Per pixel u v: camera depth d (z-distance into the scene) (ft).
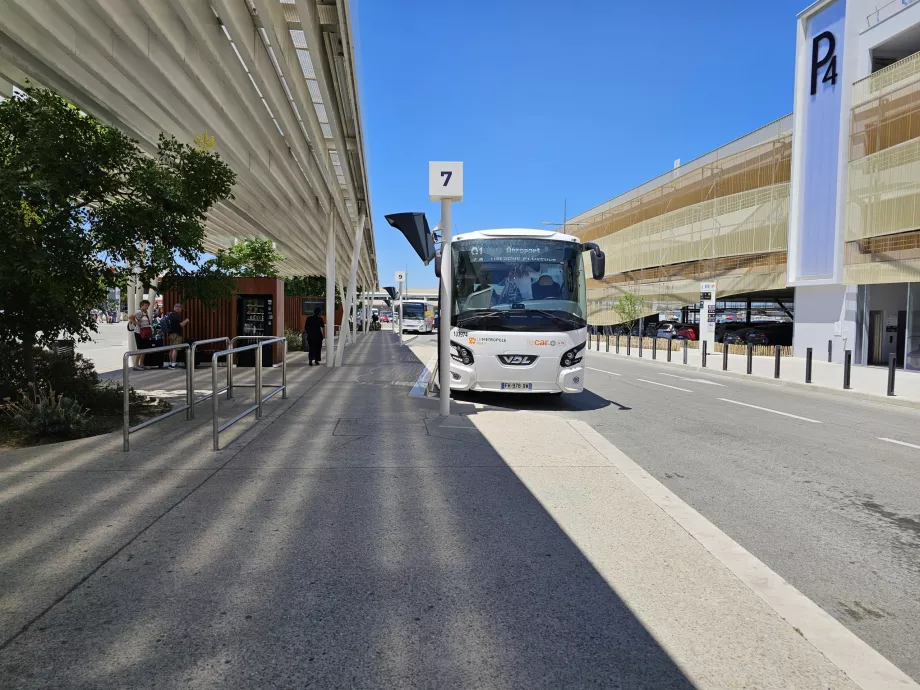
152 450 20.74
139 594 10.48
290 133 35.78
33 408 22.63
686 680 8.32
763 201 93.30
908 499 17.48
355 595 10.63
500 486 17.11
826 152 77.25
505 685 8.18
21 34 21.03
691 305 117.08
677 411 34.01
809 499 17.34
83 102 28.66
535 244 35.04
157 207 25.27
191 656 8.68
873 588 11.64
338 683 8.13
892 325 69.62
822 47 78.18
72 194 24.14
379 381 42.86
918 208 63.00
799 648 9.12
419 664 8.61
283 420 26.76
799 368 65.31
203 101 30.25
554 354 33.37
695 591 10.96
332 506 15.25
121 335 118.01
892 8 67.97
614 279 150.92
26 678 8.07
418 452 20.97
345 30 26.23
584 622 9.84
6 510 14.55
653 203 131.13
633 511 15.17
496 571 11.69
